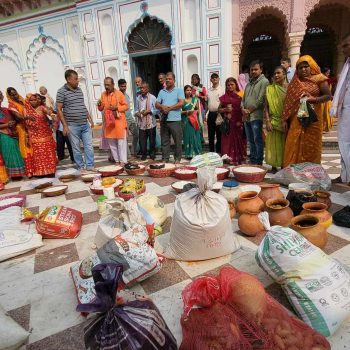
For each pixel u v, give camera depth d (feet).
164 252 6.43
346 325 4.29
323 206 6.49
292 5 20.98
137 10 24.57
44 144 14.19
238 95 13.89
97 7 25.76
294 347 3.43
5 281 5.92
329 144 16.42
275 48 43.70
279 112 11.44
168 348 3.62
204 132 22.25
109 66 27.17
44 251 7.02
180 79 24.73
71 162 18.67
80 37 28.25
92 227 8.14
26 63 31.91
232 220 7.88
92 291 4.83
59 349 4.18
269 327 3.57
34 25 30.07
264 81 12.03
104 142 16.98
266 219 5.04
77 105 14.19
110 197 9.37
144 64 28.02
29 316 4.87
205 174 5.98
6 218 8.08
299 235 4.83
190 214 5.91
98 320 3.52
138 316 3.53
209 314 3.66
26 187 13.01
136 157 18.20
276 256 4.63
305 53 41.75
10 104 13.78
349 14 29.50
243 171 11.09
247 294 3.75
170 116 14.70
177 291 5.22
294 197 7.52
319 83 10.25
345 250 6.10
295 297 4.37
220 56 22.99
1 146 13.85
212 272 5.69
